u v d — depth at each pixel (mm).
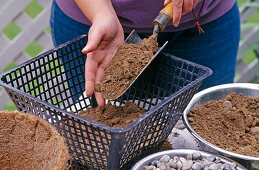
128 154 849
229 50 1421
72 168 908
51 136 771
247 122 1058
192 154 862
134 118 1017
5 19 2271
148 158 851
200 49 1339
